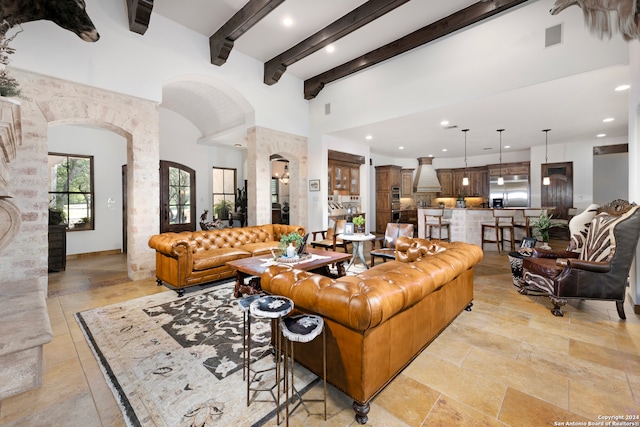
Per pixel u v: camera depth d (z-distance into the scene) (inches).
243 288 135.0
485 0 146.3
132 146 163.9
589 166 279.0
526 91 154.4
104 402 67.9
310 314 70.9
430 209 269.4
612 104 175.5
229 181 346.9
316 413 63.9
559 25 137.3
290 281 74.1
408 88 195.6
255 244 194.2
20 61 127.3
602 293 111.0
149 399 68.4
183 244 140.9
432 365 81.5
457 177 393.7
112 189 248.4
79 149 231.6
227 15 172.9
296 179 270.5
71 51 140.9
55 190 223.0
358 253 200.1
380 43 196.7
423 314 83.0
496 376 76.3
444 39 176.2
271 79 227.5
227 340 96.3
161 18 173.6
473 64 165.2
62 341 96.3
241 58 216.4
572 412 63.2
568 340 95.0
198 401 67.7
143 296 139.6
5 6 84.0
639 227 108.7
